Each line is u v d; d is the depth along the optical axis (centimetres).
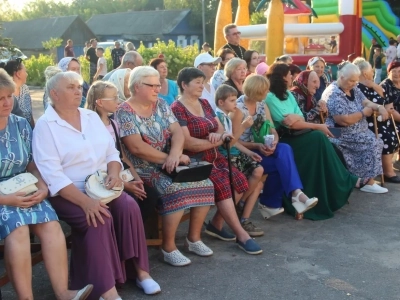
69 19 5094
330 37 1231
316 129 535
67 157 353
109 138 381
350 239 469
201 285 377
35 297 360
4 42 1656
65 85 352
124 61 618
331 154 525
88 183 345
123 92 498
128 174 390
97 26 5806
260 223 513
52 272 326
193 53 2094
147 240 429
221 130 462
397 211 545
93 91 404
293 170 491
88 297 334
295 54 1240
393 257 428
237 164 481
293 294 364
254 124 507
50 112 357
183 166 407
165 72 596
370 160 606
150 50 2066
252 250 431
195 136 448
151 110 420
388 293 365
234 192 449
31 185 328
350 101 604
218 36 1189
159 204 404
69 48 2353
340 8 1215
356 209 552
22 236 312
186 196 400
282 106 531
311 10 1302
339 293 365
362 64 649
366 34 2091
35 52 5056
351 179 536
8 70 473
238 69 543
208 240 467
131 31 5503
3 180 338
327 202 526
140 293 364
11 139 344
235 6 4016
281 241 465
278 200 506
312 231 490
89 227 334
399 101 673
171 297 359
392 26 2083
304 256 430
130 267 374
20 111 458
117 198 358
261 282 382
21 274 311
